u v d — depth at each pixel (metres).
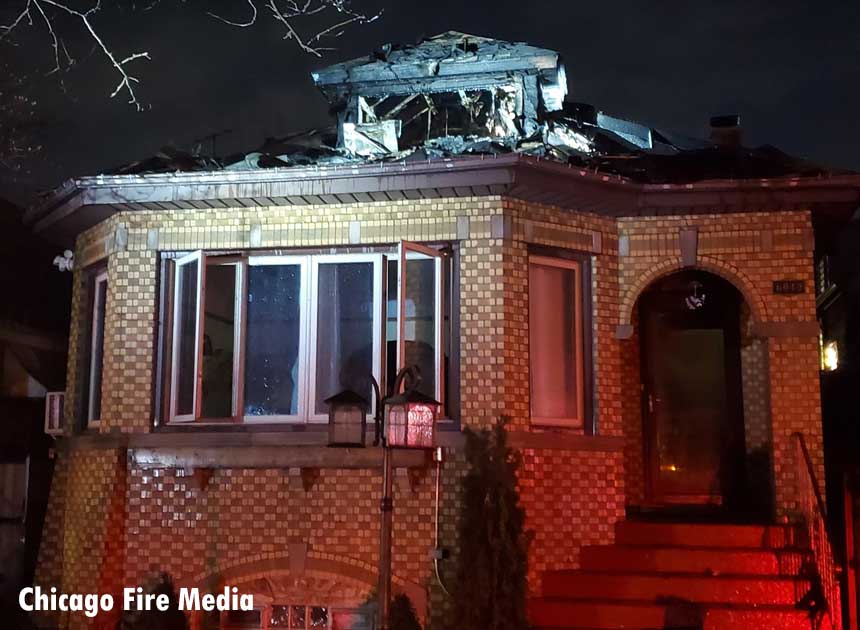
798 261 10.52
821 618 8.81
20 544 12.55
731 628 8.92
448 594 9.40
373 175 9.80
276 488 9.99
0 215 13.61
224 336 10.52
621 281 10.75
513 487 9.49
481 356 9.82
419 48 12.19
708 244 10.69
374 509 9.77
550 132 11.98
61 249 14.44
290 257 10.51
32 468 12.81
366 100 12.32
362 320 10.30
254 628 10.00
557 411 10.31
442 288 10.02
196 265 10.48
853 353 14.55
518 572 8.95
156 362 10.54
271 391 10.34
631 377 12.16
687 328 12.38
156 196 10.30
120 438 10.25
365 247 10.34
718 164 11.03
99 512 10.27
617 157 11.18
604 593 9.52
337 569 9.76
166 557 10.07
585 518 10.04
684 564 9.73
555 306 10.47
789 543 9.94
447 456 9.70
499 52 11.85
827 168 10.70
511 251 10.02
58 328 14.38
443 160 9.58
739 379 12.07
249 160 11.13
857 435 13.97
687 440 12.15
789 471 10.34
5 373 13.16
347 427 7.93
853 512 11.59
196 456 10.05
